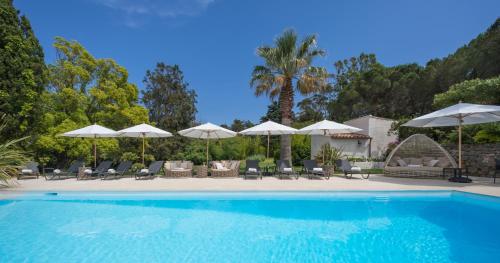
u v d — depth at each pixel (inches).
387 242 202.2
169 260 171.3
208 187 370.3
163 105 1221.1
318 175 513.7
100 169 484.4
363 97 1341.0
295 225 243.6
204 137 590.2
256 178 488.1
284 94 625.6
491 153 498.9
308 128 534.6
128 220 256.7
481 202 318.0
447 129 681.0
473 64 839.7
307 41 615.2
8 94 464.8
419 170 492.1
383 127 899.4
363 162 776.3
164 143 925.8
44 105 576.1
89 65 681.6
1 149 368.2
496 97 555.2
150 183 413.4
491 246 193.8
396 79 1258.0
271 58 617.3
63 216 266.7
